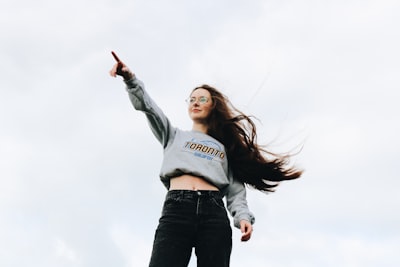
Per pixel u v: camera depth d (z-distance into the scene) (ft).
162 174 15.94
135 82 15.29
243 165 17.25
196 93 17.69
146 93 15.64
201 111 17.40
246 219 15.98
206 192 15.38
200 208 15.10
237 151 17.25
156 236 14.99
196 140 16.39
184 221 14.93
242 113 17.63
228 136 17.37
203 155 16.08
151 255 14.82
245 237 15.67
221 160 16.34
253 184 17.69
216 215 15.17
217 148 16.47
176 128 16.60
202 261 14.76
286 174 17.84
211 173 15.85
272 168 17.65
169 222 14.96
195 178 15.74
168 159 15.98
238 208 16.34
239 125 17.54
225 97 17.69
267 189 17.85
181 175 15.80
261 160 17.57
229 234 15.20
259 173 17.48
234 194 16.80
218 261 14.76
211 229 14.98
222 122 17.37
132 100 15.48
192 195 15.20
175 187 15.64
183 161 15.83
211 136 17.21
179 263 14.69
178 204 15.12
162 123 16.06
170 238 14.78
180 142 16.22
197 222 14.99
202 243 14.87
